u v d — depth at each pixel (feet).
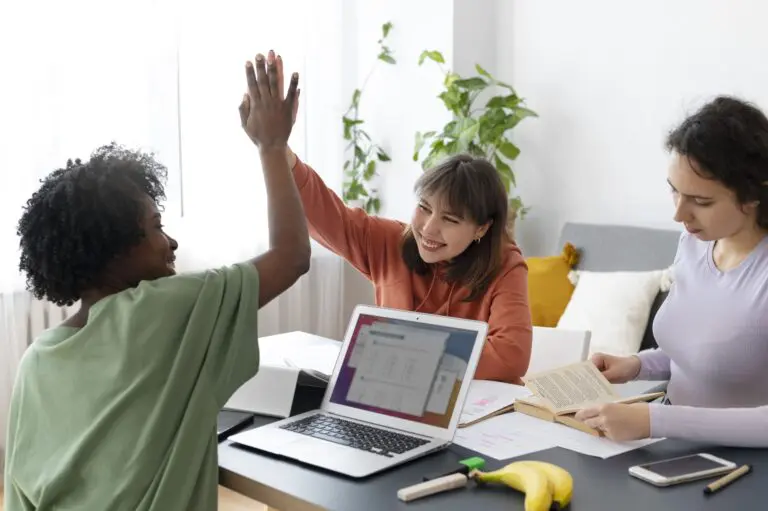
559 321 11.12
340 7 13.38
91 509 3.79
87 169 4.07
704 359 5.43
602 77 12.32
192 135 11.86
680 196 5.09
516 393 5.56
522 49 13.19
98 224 3.98
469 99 12.80
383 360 5.04
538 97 13.09
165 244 4.25
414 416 4.76
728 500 3.88
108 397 3.89
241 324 4.04
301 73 13.01
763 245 5.30
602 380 5.49
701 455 4.36
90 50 10.66
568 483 3.83
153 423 3.80
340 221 6.86
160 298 3.94
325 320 13.62
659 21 11.68
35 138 10.19
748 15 10.86
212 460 4.00
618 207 12.32
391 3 13.47
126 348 3.88
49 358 4.06
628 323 10.48
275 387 5.23
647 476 4.10
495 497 3.93
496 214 6.29
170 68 11.49
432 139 13.05
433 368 4.83
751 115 4.92
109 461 3.81
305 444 4.58
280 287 4.26
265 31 12.52
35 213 4.08
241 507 9.75
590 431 4.80
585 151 12.61
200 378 3.91
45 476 3.91
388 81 13.65
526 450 4.55
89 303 4.20
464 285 6.48
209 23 11.91
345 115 13.99
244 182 12.44
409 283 6.79
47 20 10.21
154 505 3.71
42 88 10.21
